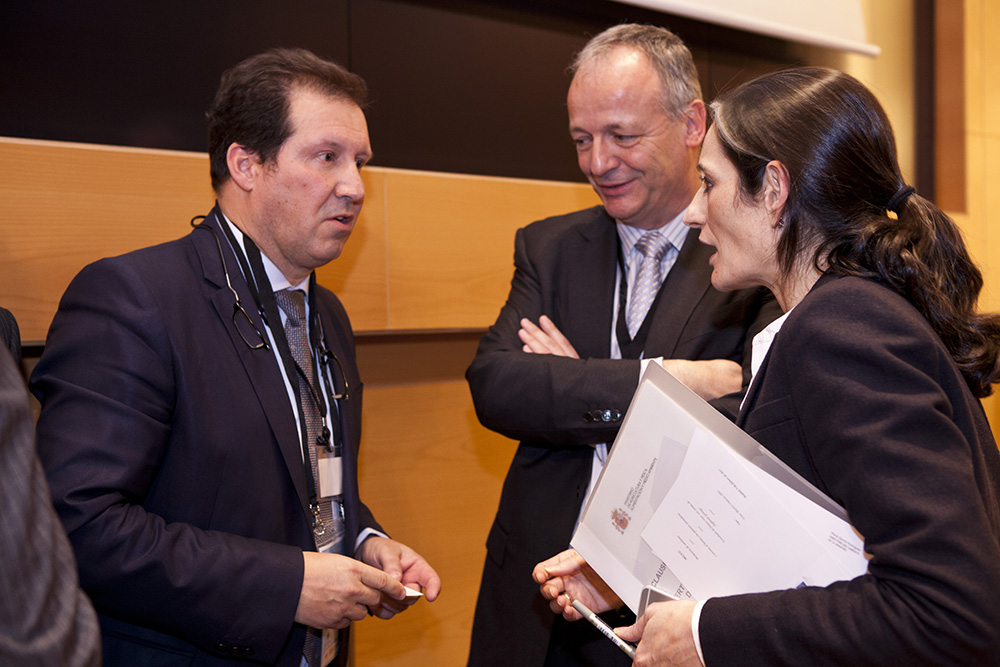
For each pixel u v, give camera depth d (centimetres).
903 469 70
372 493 233
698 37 280
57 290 166
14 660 55
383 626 235
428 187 220
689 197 160
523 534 155
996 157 349
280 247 133
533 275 172
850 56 326
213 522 117
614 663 143
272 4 205
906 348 75
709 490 90
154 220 177
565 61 261
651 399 100
